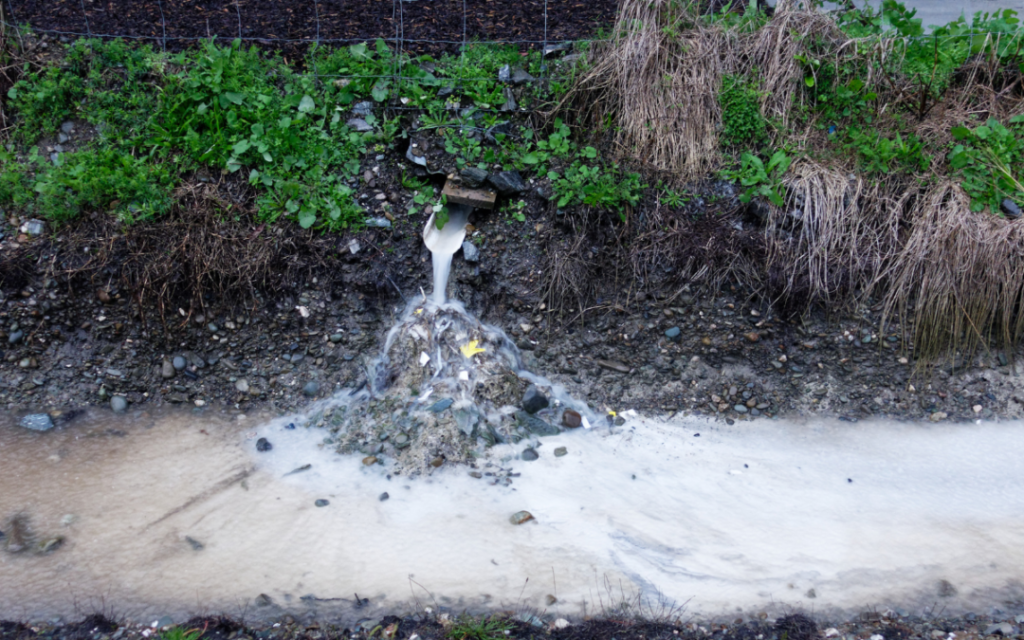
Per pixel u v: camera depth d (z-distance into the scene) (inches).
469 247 176.9
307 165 175.9
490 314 179.2
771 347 173.6
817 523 143.6
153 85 180.5
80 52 182.9
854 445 163.9
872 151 175.8
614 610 124.3
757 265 171.6
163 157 174.4
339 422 165.8
